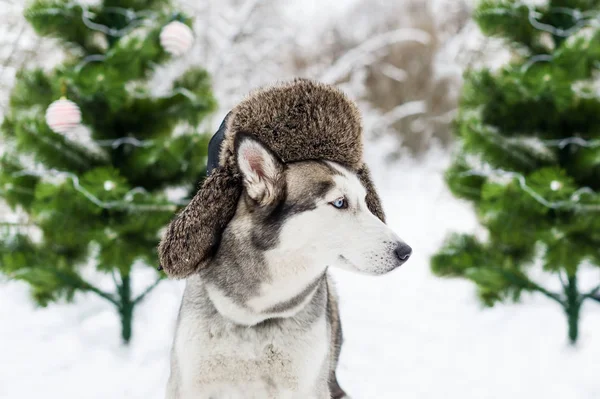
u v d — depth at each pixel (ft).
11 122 14.67
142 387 13.37
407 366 15.15
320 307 8.80
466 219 34.32
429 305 20.99
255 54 38.70
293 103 8.25
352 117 8.62
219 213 8.11
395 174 51.62
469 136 15.47
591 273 21.49
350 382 14.07
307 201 8.14
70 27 14.58
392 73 53.06
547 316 18.19
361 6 53.88
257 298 8.18
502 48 17.24
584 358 14.88
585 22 15.19
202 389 8.49
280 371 8.49
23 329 16.47
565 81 14.28
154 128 15.14
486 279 15.23
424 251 28.55
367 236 8.23
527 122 15.25
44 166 14.69
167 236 8.16
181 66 28.81
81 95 14.21
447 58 52.08
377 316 19.77
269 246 8.11
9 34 24.25
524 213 14.46
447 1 54.44
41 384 13.25
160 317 17.81
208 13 34.58
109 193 13.85
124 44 14.42
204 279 8.39
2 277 17.04
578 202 14.05
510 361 15.20
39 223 14.65
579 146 15.11
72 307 18.15
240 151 7.83
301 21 47.19
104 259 14.15
